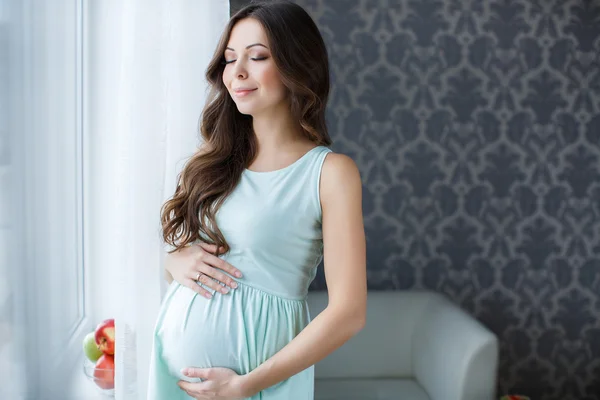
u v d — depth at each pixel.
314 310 2.64
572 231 3.11
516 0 3.00
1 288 1.18
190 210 1.23
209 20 1.63
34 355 1.38
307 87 1.16
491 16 3.00
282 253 1.17
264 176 1.19
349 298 1.10
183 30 1.60
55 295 1.55
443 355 2.41
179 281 1.23
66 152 1.63
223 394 1.11
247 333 1.15
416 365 2.69
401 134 3.01
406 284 3.07
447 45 2.99
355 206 1.14
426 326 2.66
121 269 1.46
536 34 3.02
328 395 2.52
